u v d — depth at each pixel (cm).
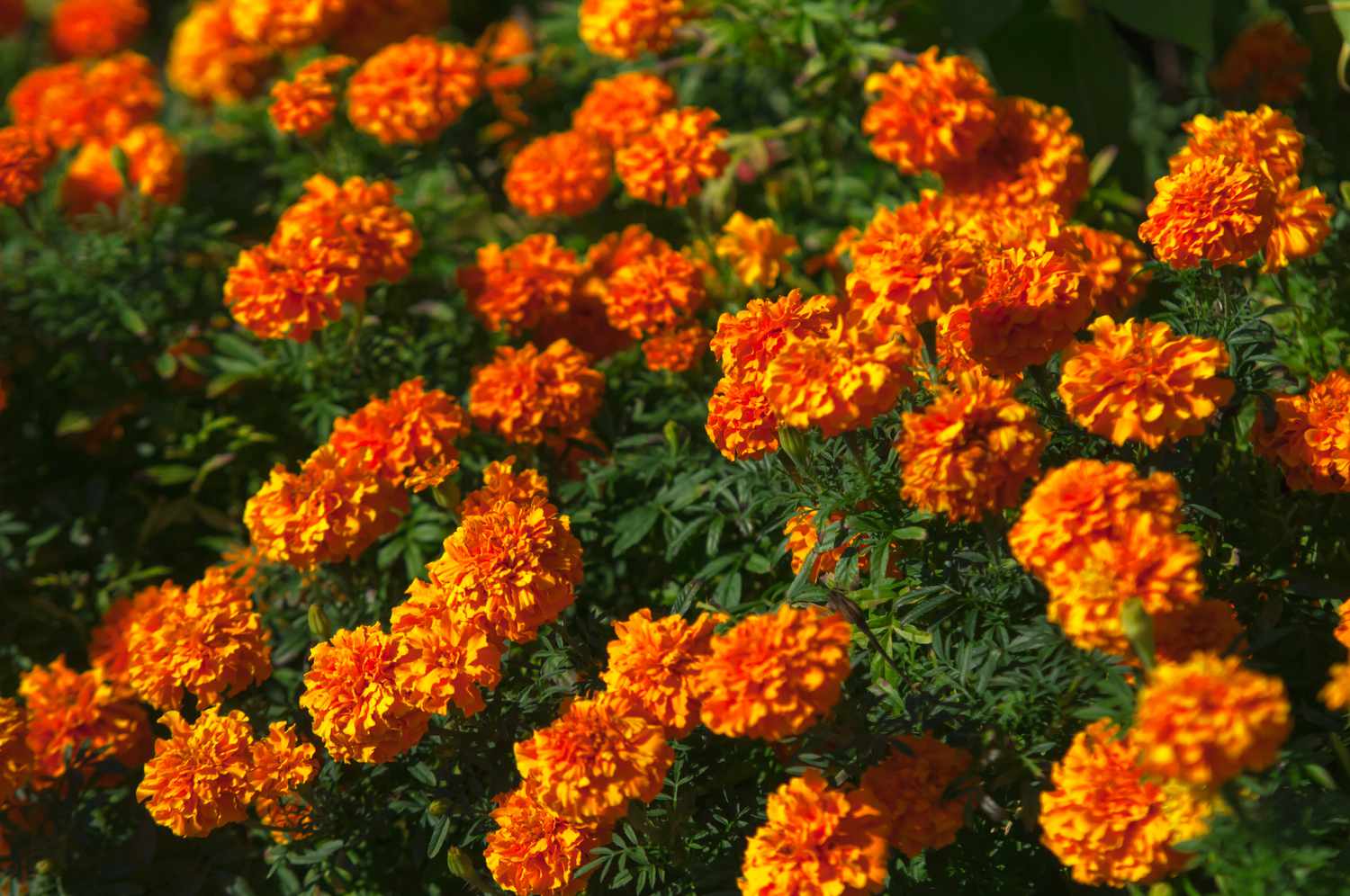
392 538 268
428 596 205
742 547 249
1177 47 384
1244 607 203
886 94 275
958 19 333
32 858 238
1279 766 172
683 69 378
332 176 337
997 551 186
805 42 317
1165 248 200
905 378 180
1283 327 251
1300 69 307
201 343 329
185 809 205
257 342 312
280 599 271
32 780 246
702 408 267
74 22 489
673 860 201
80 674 295
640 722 182
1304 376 246
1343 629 181
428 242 338
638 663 186
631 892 207
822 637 171
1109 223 301
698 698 185
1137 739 149
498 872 194
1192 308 214
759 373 197
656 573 265
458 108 325
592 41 332
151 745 268
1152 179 341
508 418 254
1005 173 274
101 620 306
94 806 249
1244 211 195
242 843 251
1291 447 203
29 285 340
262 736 232
